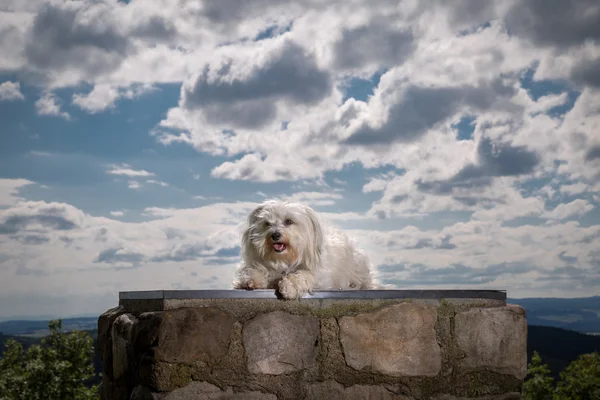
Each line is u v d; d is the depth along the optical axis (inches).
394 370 131.3
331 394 127.9
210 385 120.7
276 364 125.1
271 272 160.7
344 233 191.2
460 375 135.5
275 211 160.6
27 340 1344.7
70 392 1320.1
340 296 130.6
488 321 138.3
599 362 1017.5
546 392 1035.3
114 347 143.9
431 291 135.7
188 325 120.1
